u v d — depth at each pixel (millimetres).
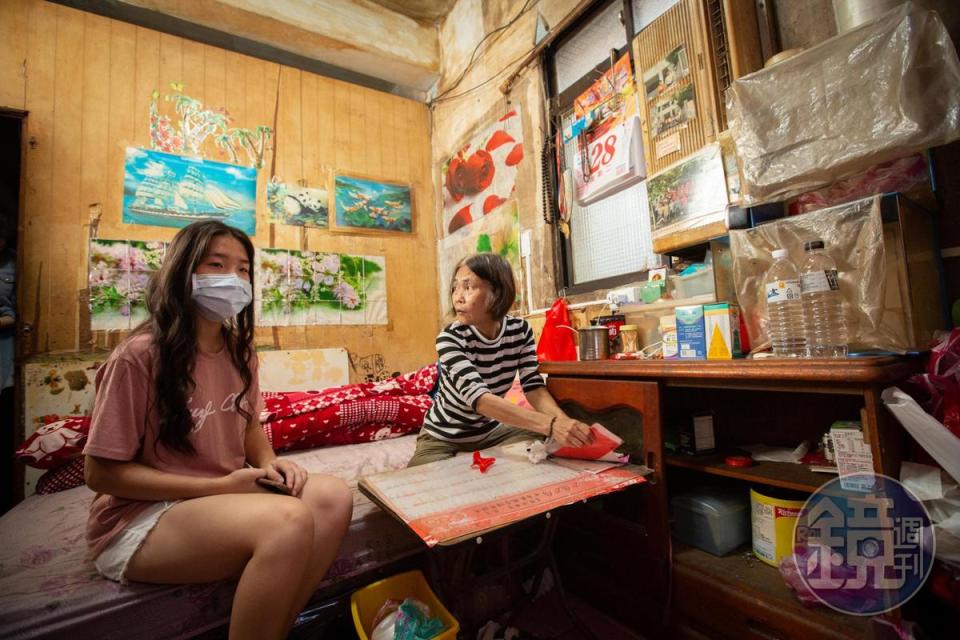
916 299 1062
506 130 3113
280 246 3328
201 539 915
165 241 2930
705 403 1613
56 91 2705
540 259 2816
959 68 998
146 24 3217
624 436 1421
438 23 3906
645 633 1282
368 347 3602
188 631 986
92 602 923
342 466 1841
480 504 995
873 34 1097
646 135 1936
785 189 1284
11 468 2383
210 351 1162
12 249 2480
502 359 1567
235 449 1178
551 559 1254
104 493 952
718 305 1299
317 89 3570
